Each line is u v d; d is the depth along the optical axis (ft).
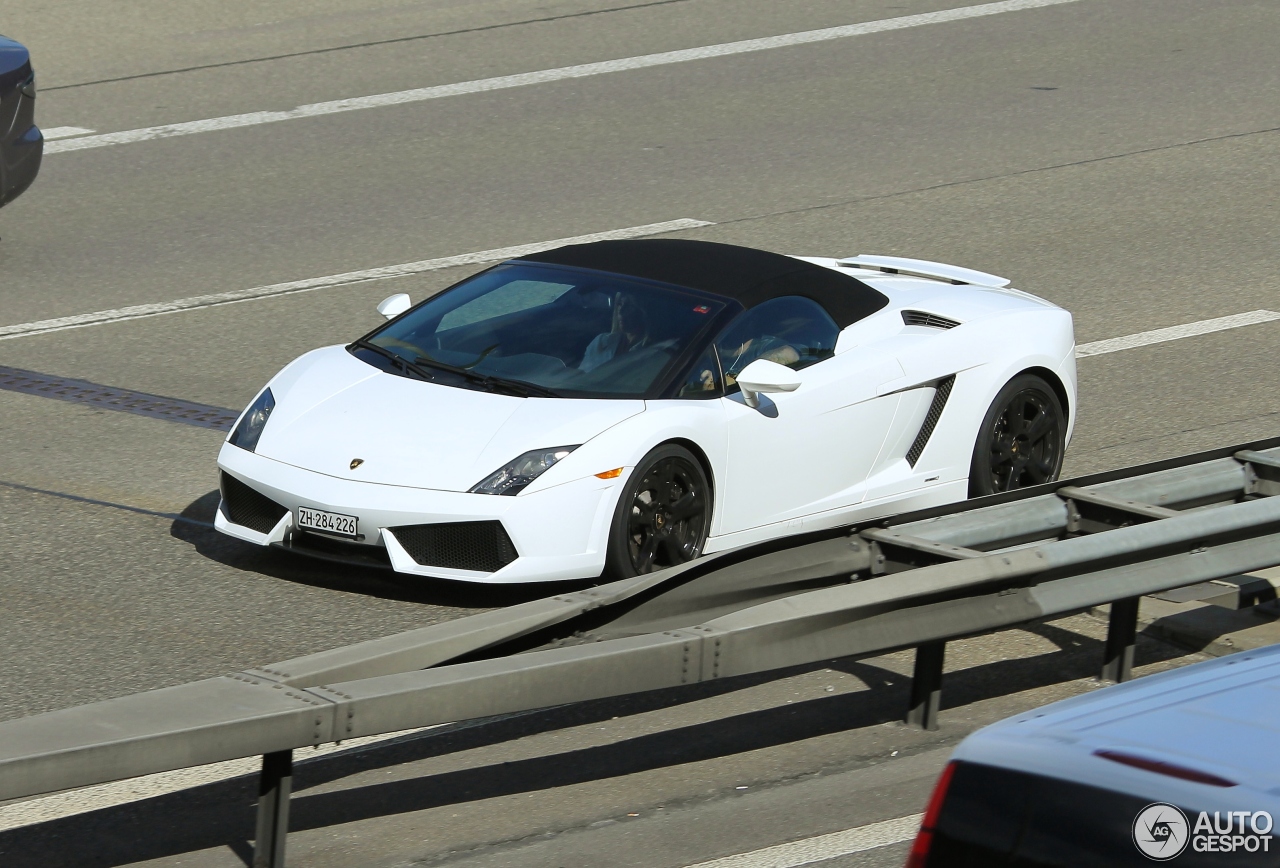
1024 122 197.36
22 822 57.82
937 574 63.98
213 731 50.19
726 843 57.36
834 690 71.92
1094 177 177.37
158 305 132.77
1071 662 76.18
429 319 89.51
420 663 58.29
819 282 91.86
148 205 161.79
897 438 90.53
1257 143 191.42
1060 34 236.84
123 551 85.46
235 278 140.15
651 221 158.20
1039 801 32.22
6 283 137.59
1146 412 115.65
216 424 107.55
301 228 155.12
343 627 76.59
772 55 224.53
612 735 66.69
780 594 68.28
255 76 210.79
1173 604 83.30
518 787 61.62
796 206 164.35
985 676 74.23
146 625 75.92
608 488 77.66
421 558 76.95
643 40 230.89
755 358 85.81
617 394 81.61
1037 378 96.63
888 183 173.17
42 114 193.57
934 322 94.84
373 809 59.52
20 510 91.09
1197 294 142.72
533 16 242.17
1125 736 33.96
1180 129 196.13
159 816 58.65
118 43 220.84
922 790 61.98
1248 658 39.65
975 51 227.61
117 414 108.68
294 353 121.90
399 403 82.23
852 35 234.79
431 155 180.75
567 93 206.18
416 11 242.58
